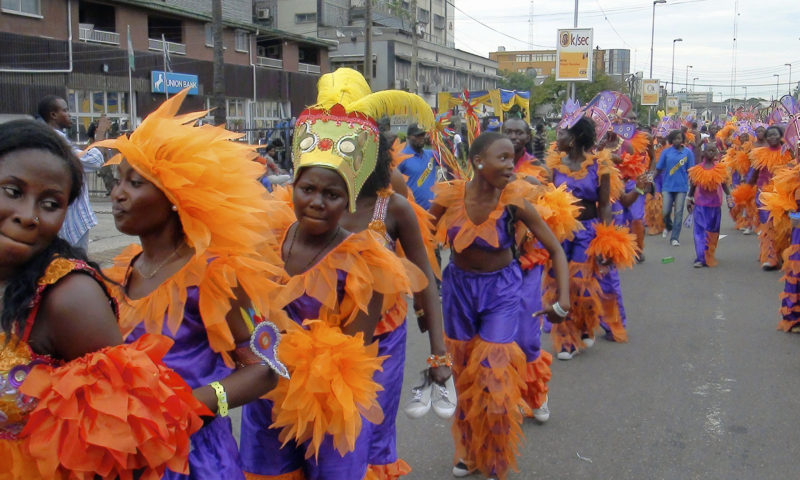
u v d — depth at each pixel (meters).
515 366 4.35
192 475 2.31
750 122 22.23
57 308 1.92
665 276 10.63
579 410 5.44
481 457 4.31
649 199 14.86
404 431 5.13
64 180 1.92
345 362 2.83
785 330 7.56
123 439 1.88
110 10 28.16
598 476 4.38
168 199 2.30
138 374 1.93
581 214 6.76
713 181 10.91
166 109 2.37
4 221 1.86
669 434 4.98
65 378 1.87
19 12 23.77
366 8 24.56
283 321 2.67
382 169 3.56
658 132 20.42
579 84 39.94
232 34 34.25
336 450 3.03
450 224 4.34
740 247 13.34
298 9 46.88
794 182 7.49
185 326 2.33
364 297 2.97
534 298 4.89
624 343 7.22
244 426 3.16
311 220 2.92
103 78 26.73
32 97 24.27
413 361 6.67
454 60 52.22
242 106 34.97
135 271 2.44
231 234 2.33
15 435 1.98
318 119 2.98
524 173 5.80
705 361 6.59
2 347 1.93
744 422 5.16
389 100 3.20
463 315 4.41
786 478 4.32
